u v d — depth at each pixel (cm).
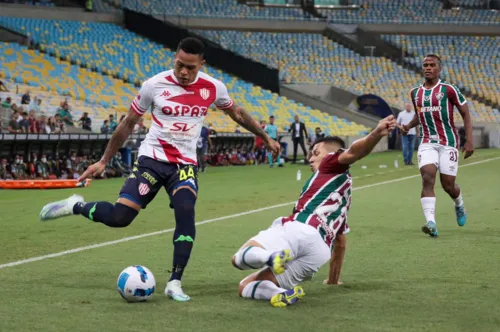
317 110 10338
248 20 12281
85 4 11181
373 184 4688
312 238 1468
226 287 1636
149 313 1380
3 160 5069
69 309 1412
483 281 1706
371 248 2223
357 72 11606
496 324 1299
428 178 2528
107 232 2578
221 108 1653
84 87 8788
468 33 12975
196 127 1599
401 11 13162
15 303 1467
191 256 2070
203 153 6312
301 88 11012
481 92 11738
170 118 1579
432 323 1306
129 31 11156
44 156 5338
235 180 5247
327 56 11850
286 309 1418
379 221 2898
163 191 4147
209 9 12350
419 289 1616
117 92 9000
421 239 2408
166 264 1945
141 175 1581
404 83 11488
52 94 8094
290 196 3972
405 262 1977
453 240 2381
